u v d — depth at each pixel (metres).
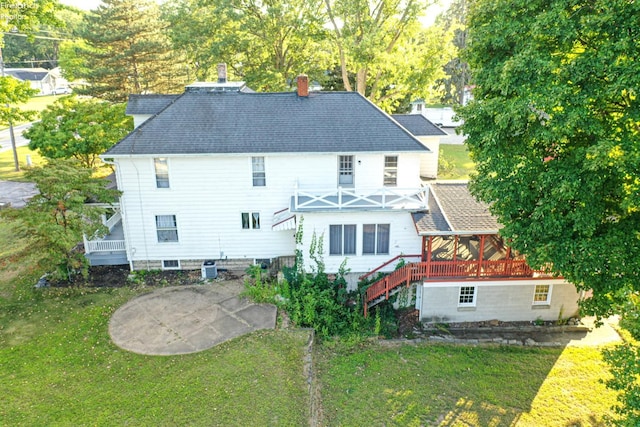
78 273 22.31
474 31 17.48
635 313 11.59
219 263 23.20
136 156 20.70
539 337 19.02
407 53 38.97
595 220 13.82
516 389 15.78
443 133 29.50
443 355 17.58
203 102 23.27
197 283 21.77
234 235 22.80
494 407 14.91
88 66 48.38
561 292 19.66
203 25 43.56
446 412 14.63
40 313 18.92
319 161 21.73
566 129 13.00
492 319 20.02
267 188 22.05
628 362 11.62
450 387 15.79
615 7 12.46
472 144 17.23
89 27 46.00
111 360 15.99
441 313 19.83
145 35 46.69
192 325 18.12
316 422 13.77
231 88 24.39
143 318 18.62
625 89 12.20
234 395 14.39
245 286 21.28
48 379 15.04
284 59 47.06
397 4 37.97
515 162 15.38
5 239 26.44
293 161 21.66
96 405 13.94
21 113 24.36
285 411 13.81
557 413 14.71
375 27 36.72
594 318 20.14
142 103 24.83
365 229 20.92
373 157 21.81
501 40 15.84
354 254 21.30
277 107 23.17
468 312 19.86
